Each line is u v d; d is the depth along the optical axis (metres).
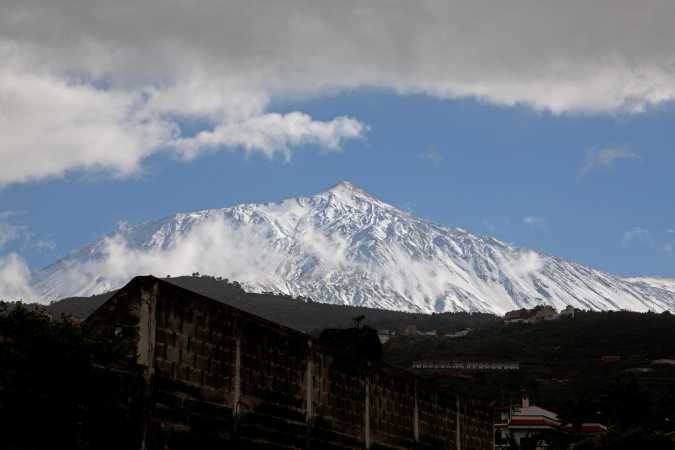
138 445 35.38
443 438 59.56
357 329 63.03
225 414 39.69
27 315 33.47
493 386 195.88
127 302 36.59
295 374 44.75
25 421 31.67
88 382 33.72
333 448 47.25
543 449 132.00
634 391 133.00
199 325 38.84
